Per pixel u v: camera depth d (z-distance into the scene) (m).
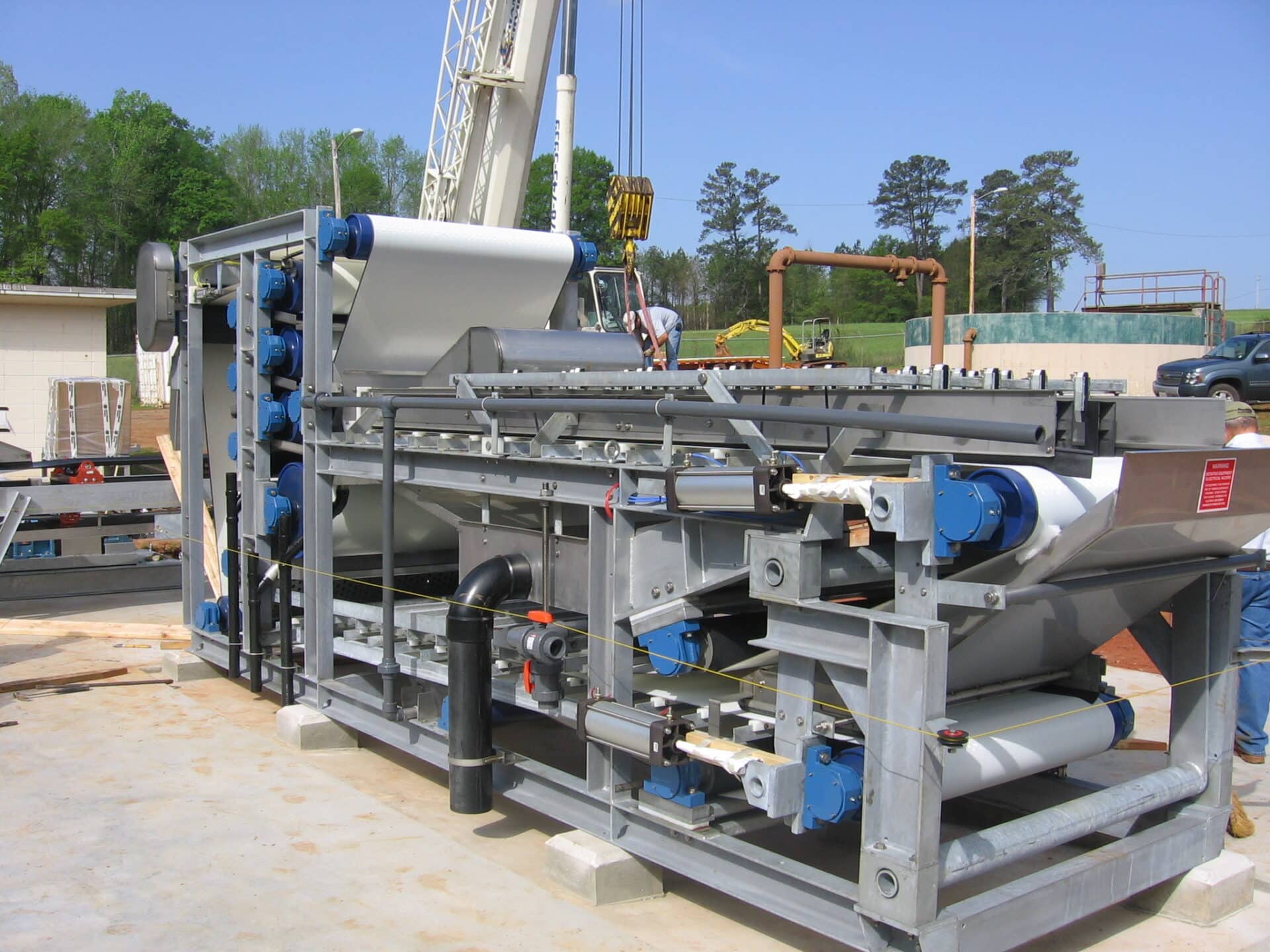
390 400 4.80
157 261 7.15
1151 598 3.87
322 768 5.40
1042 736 3.69
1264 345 22.94
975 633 3.39
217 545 7.69
